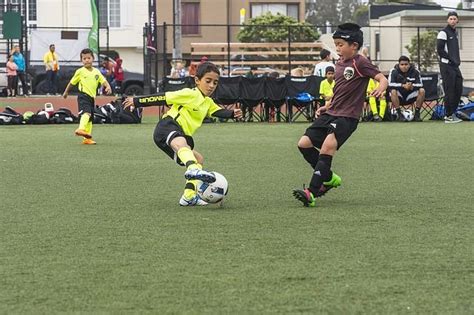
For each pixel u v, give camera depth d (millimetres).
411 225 8719
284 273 6668
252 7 56812
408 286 6281
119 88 39750
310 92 27016
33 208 10016
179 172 13586
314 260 7109
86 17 52875
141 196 10984
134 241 7969
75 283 6410
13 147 18391
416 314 5602
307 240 7949
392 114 27125
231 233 8305
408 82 26797
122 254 7406
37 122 26562
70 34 41125
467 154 16500
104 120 26594
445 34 25547
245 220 9039
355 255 7293
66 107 33250
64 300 5961
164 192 11344
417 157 15938
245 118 28188
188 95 10156
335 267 6855
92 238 8125
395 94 26828
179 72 32375
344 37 10078
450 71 25688
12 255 7383
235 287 6262
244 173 13500
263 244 7773
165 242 7910
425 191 11328
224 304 5832
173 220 9086
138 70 53938
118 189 11664
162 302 5891
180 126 10195
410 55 41844
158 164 14812
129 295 6070
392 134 21672
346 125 9992
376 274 6633
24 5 48875
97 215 9469
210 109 10359
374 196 10867
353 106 10070
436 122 26594
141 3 53500
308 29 47375
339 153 16703
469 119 27078
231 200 10562
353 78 10047
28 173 13586
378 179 12664
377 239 7988
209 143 19172
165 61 31516
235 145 18641
